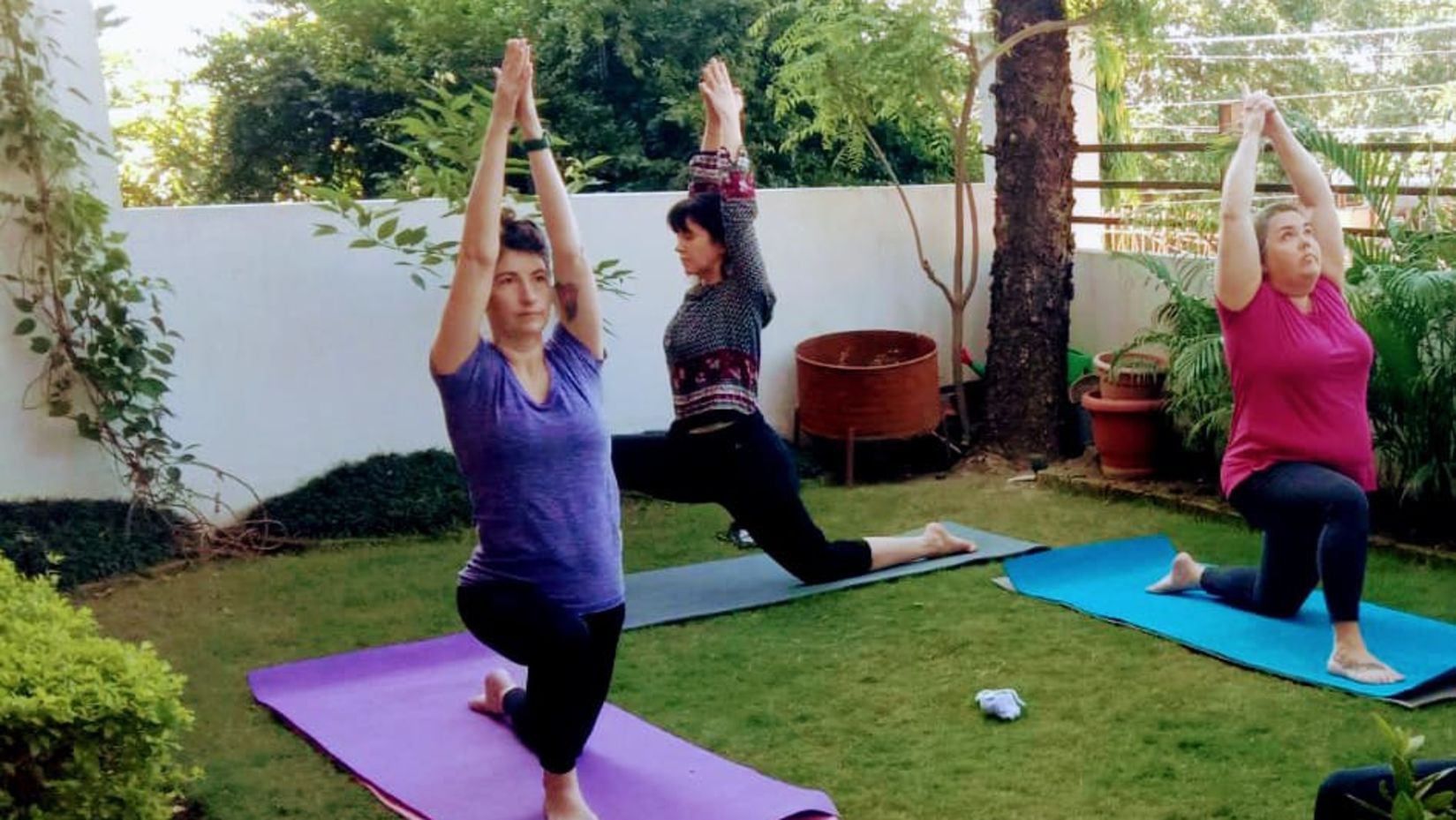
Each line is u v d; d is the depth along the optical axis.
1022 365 7.35
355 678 4.53
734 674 4.48
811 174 9.45
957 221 7.56
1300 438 4.38
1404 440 5.64
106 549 5.73
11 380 5.74
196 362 6.10
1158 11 7.12
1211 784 3.53
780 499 5.03
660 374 7.23
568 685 3.29
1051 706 4.10
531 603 3.28
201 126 11.17
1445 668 4.12
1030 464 7.30
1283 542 4.48
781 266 7.53
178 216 6.02
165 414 5.98
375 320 6.49
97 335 5.79
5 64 5.62
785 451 5.11
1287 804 3.40
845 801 3.53
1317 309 4.38
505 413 3.22
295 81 10.12
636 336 7.13
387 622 5.14
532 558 3.27
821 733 3.98
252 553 6.02
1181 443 6.75
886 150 9.44
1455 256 5.70
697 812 3.43
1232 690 4.16
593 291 3.44
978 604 5.10
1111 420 6.71
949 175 9.57
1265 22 13.19
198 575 5.76
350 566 5.86
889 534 6.23
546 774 3.38
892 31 7.20
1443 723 3.84
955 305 7.67
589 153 9.31
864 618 4.99
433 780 3.68
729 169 4.82
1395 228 5.87
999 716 4.01
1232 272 4.32
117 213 5.91
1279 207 4.38
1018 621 4.89
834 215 7.66
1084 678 4.32
